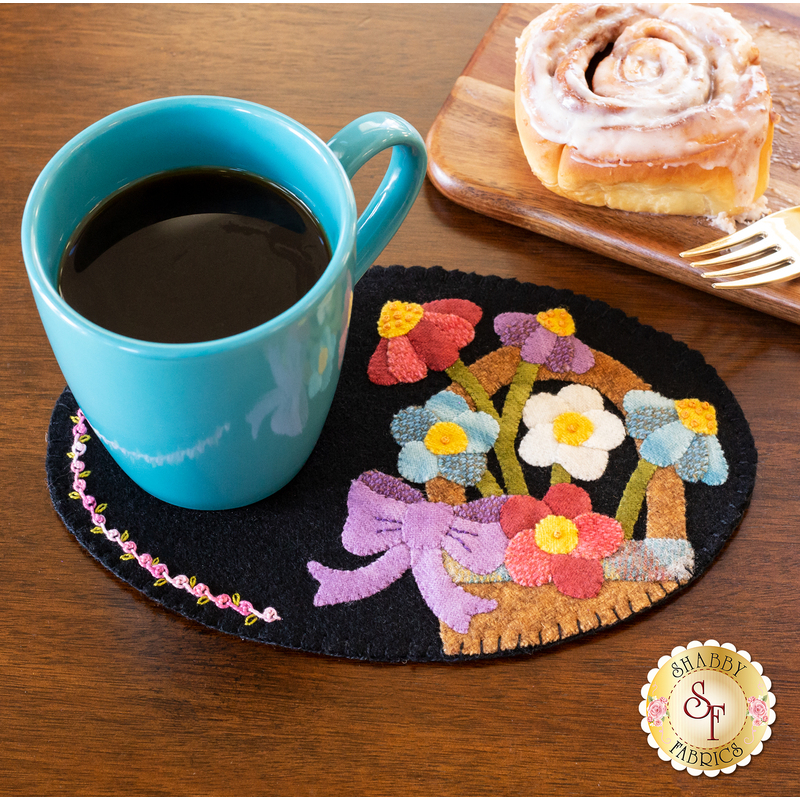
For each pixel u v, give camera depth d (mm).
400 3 734
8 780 543
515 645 564
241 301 546
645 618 573
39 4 724
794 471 602
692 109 628
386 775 548
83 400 545
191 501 579
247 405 536
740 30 647
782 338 634
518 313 634
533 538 584
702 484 597
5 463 594
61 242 550
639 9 658
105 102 686
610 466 601
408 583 576
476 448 603
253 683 560
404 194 583
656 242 642
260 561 578
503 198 653
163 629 568
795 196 655
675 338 633
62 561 578
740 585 579
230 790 544
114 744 550
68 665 561
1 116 679
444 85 700
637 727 555
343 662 564
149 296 546
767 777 550
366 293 637
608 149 628
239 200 571
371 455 601
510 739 553
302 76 700
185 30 716
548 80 642
